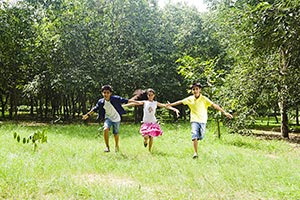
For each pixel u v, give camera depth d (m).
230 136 12.96
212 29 23.39
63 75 18.86
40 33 20.77
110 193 4.59
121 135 12.83
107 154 8.05
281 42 11.52
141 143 10.29
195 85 8.28
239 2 15.29
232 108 12.94
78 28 19.77
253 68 14.36
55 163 6.44
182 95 24.20
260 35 11.63
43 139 4.57
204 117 8.25
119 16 21.39
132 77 20.70
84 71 19.34
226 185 5.23
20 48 20.41
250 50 13.46
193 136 7.98
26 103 33.00
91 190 4.72
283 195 4.74
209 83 12.69
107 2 21.53
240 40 14.02
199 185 5.19
